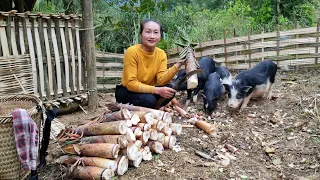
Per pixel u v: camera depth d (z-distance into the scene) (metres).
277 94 5.31
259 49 6.41
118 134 3.06
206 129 3.96
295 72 6.20
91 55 5.16
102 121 3.38
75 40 5.07
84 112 5.15
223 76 5.43
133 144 3.06
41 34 4.71
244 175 3.09
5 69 4.41
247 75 4.88
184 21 11.09
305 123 4.14
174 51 6.97
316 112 4.39
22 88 4.53
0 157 2.68
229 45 6.63
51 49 4.84
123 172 3.00
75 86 5.13
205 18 11.12
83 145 3.10
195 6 14.22
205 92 4.70
